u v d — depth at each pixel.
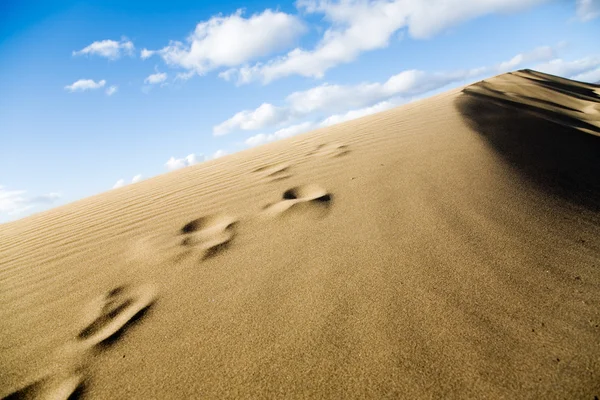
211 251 2.32
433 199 2.55
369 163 3.64
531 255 1.79
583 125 5.98
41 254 3.02
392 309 1.49
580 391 1.05
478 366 1.17
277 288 1.77
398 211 2.44
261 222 2.67
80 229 3.57
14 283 2.47
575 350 1.20
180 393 1.23
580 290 1.50
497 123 4.52
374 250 1.99
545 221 2.13
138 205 4.08
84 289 2.15
